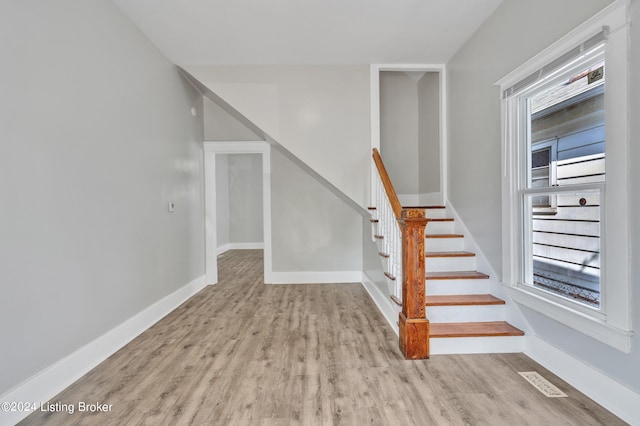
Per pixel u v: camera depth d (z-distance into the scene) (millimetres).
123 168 2732
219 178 8359
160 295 3373
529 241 2496
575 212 2057
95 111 2383
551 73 2088
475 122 3154
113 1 2588
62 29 2068
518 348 2480
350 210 4859
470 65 3260
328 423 1693
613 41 1656
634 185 1591
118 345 2609
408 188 5023
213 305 3777
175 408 1823
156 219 3303
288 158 4812
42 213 1904
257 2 2629
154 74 3309
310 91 3951
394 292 2893
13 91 1729
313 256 4863
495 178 2811
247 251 8602
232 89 3906
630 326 1628
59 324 2020
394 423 1689
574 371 2002
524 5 2387
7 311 1683
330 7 2715
